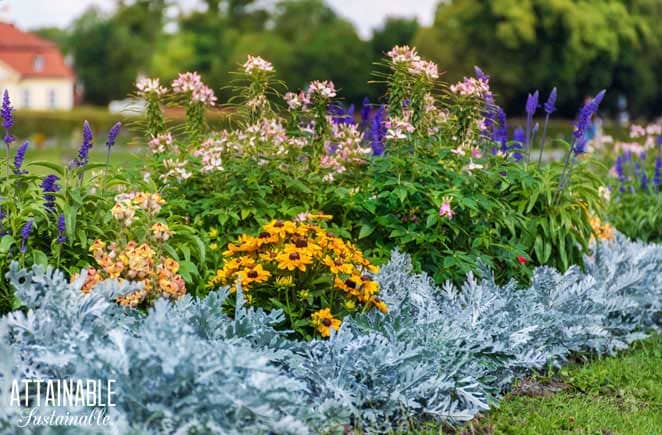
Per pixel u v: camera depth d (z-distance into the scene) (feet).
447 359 13.75
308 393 13.06
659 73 139.64
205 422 10.77
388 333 13.92
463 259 17.25
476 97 18.88
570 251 19.34
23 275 12.84
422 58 18.72
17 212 15.24
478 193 18.30
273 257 14.69
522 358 15.20
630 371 16.98
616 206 26.40
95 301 12.92
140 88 19.83
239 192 17.83
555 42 129.08
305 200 18.75
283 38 157.17
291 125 19.61
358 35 149.79
